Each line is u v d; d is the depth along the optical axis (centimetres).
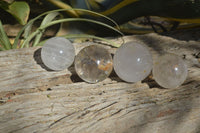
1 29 53
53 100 41
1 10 81
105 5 59
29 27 56
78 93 42
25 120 38
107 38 56
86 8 62
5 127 38
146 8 56
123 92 43
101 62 41
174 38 56
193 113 40
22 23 53
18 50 49
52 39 43
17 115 39
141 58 40
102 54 41
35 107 40
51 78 45
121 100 42
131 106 41
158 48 52
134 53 40
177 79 41
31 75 45
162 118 39
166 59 41
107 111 40
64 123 38
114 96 42
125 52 40
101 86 44
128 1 56
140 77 41
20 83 44
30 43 68
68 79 45
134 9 58
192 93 43
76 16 65
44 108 40
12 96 41
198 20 55
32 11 83
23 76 45
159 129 38
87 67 41
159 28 82
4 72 45
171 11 55
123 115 40
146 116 40
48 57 42
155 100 42
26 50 49
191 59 50
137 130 38
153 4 54
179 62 41
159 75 41
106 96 42
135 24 80
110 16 61
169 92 43
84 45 52
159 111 40
